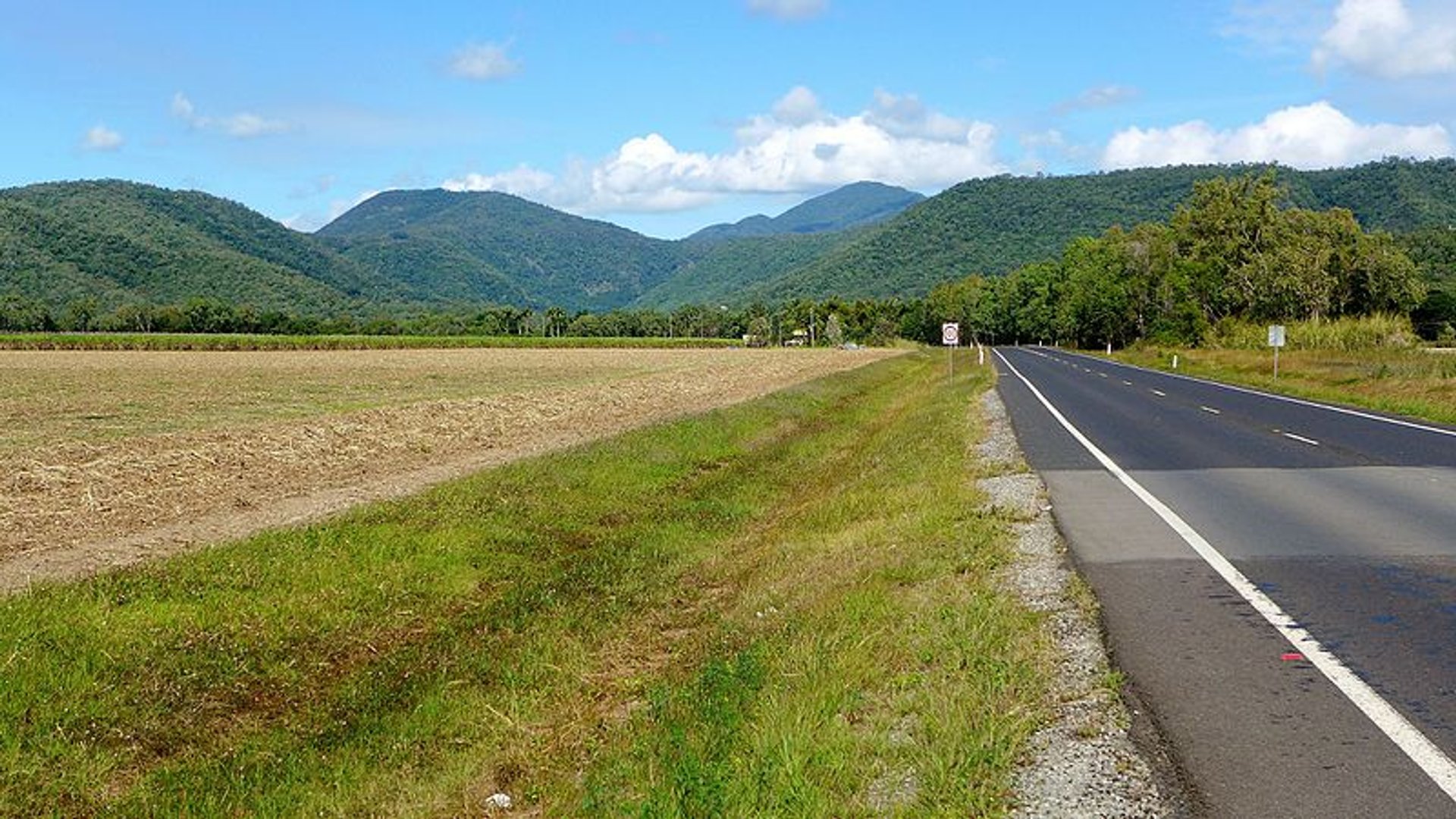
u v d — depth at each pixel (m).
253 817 6.11
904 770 5.04
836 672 6.60
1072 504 12.97
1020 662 6.49
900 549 10.58
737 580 11.50
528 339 108.88
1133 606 8.02
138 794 6.31
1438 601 7.92
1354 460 16.80
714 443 22.88
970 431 22.41
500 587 11.15
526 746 6.95
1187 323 88.31
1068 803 4.64
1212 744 5.26
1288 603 7.98
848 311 162.50
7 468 16.00
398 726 7.40
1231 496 13.43
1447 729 5.38
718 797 4.86
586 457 18.33
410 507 13.30
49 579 9.62
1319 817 4.44
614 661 9.00
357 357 77.06
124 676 7.58
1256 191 99.38
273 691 8.06
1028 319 149.88
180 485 15.39
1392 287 86.75
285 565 10.24
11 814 5.99
